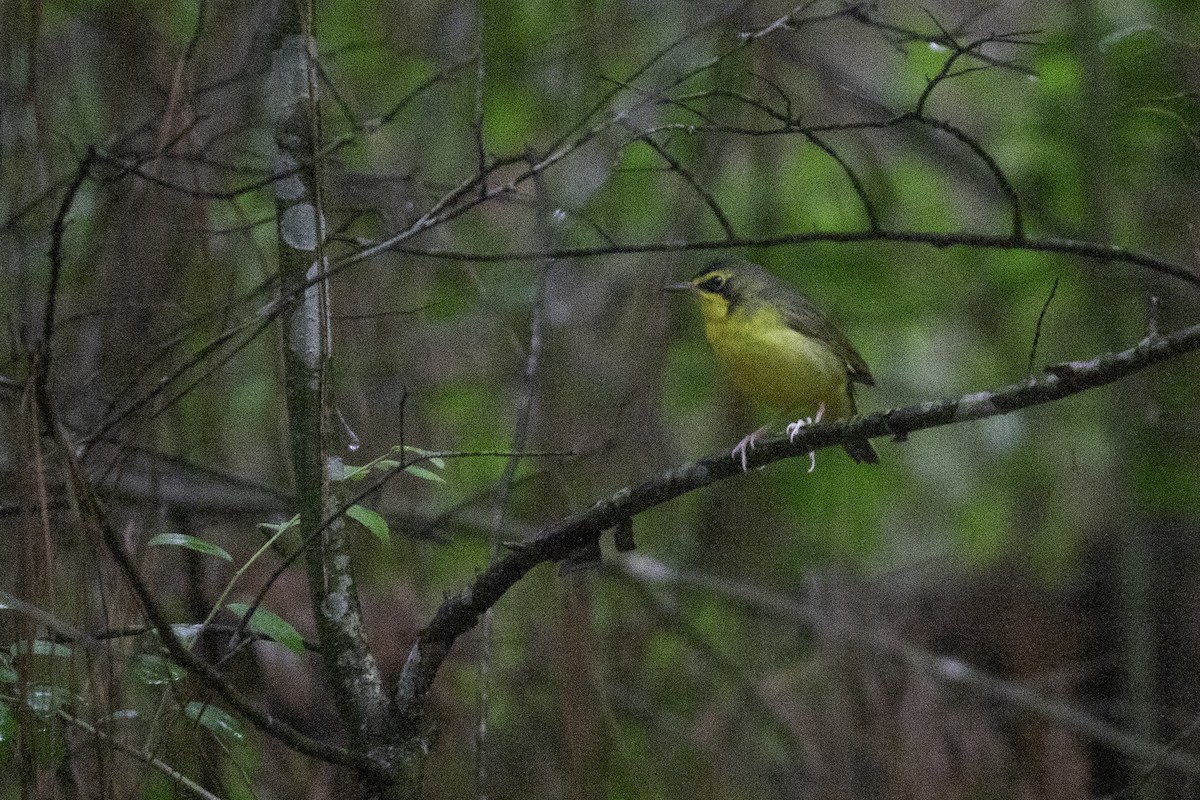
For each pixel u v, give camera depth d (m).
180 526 10.71
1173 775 12.52
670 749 11.43
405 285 11.07
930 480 14.41
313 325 7.38
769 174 12.55
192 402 10.59
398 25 12.14
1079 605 13.19
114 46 10.43
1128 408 12.13
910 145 14.52
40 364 5.77
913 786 10.84
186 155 8.39
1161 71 12.09
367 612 10.38
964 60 14.04
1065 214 13.64
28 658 6.14
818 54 13.64
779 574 13.06
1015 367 14.11
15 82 9.10
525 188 11.99
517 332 11.52
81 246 10.39
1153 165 12.68
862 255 14.09
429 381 11.48
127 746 6.59
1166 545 13.62
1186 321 12.84
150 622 6.36
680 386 13.31
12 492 8.49
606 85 12.10
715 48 11.75
